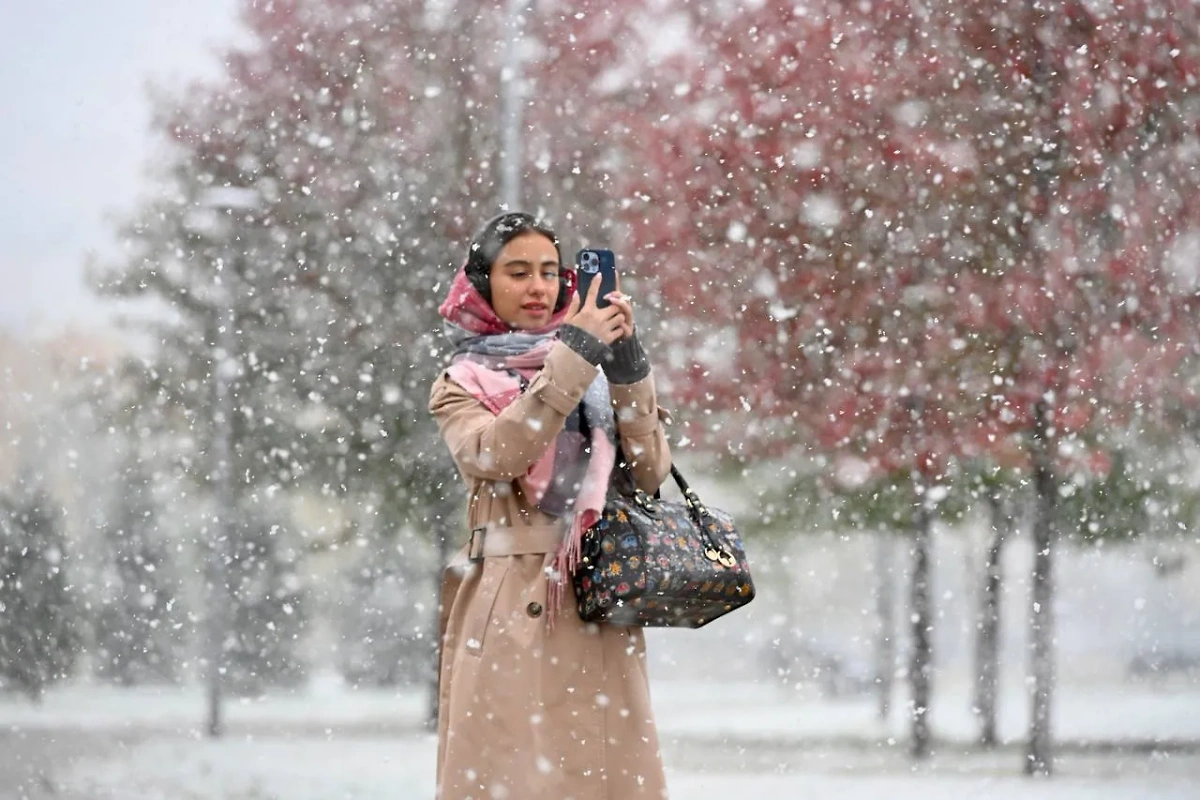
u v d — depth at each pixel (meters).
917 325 24.98
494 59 28.91
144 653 45.56
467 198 29.30
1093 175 23.84
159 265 32.66
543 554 8.11
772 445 27.69
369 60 29.22
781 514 30.89
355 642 48.22
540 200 27.41
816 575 63.44
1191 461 27.53
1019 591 53.19
